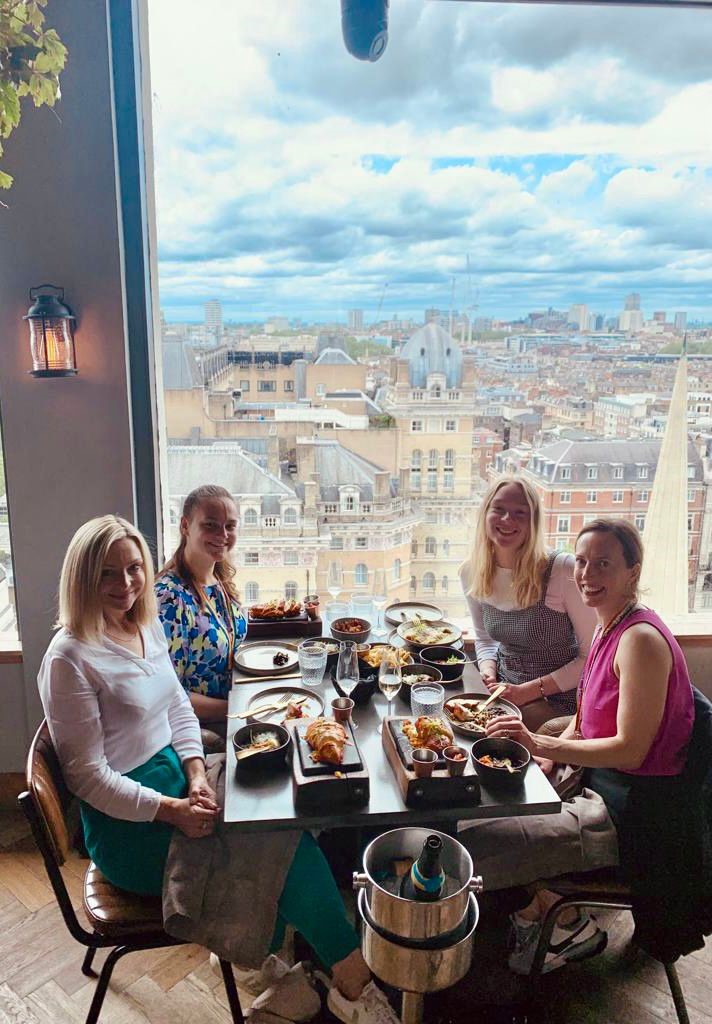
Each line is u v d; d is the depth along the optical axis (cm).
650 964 191
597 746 164
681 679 164
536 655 224
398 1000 172
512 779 152
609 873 164
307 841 165
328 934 158
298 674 204
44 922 205
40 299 216
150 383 240
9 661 247
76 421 234
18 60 166
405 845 137
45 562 242
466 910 124
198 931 152
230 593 228
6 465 234
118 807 155
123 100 222
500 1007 172
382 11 155
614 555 173
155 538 251
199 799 159
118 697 165
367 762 162
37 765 148
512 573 220
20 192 220
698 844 154
